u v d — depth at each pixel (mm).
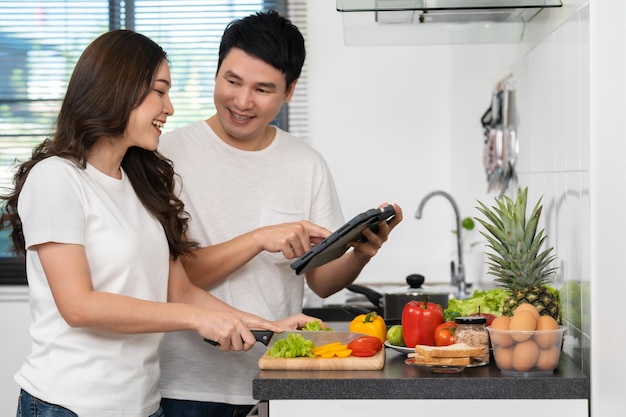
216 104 2246
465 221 3832
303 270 2012
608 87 1795
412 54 4332
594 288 1812
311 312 2953
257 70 2154
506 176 3119
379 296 3029
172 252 2109
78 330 1806
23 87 4363
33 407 1810
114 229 1833
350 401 1714
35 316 1854
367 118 4355
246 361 2281
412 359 1895
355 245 2268
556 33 2236
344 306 3023
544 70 2422
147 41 1890
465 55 3982
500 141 3266
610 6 1781
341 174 4371
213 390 2279
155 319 1789
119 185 1904
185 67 4414
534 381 1704
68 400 1793
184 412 2283
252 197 2344
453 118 4227
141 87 1840
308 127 4375
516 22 2736
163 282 1985
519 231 2068
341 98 4363
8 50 4367
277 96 2219
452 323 1943
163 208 2016
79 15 4391
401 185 4363
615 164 1754
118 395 1840
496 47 3387
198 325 1814
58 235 1731
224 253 2207
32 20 4375
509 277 2111
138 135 1870
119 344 1838
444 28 2842
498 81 3352
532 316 1770
